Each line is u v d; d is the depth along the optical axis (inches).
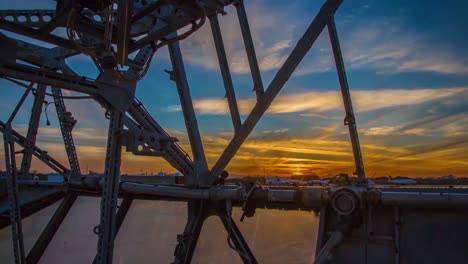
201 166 212.4
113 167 172.6
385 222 151.5
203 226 198.2
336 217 159.0
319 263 144.5
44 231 232.8
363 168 176.6
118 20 83.3
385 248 148.9
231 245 177.9
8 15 147.9
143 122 205.2
